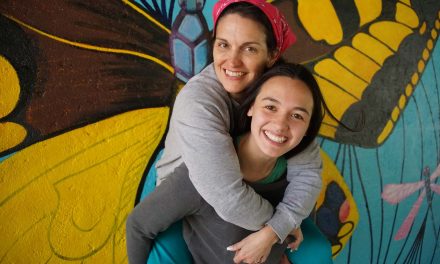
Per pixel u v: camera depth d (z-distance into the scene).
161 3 1.68
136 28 1.65
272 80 1.06
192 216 1.18
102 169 1.64
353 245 2.33
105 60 1.60
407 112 2.39
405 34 2.32
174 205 1.10
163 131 1.75
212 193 1.02
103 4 1.57
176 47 1.74
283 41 1.21
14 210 1.49
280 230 1.10
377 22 2.23
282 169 1.20
